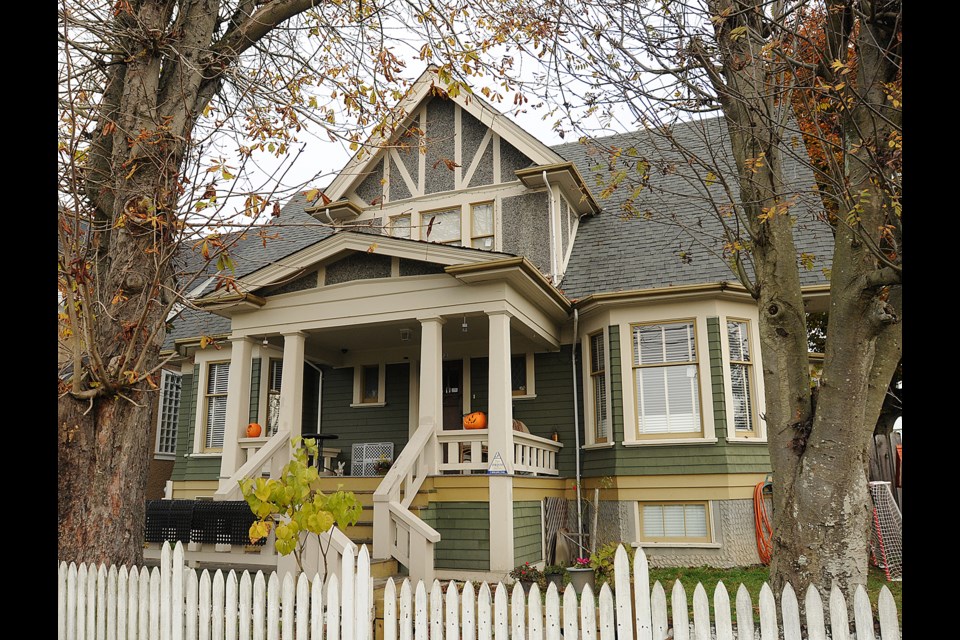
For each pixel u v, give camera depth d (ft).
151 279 23.39
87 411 21.02
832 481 19.33
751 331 40.37
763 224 22.11
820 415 19.88
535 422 43.52
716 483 37.40
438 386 34.53
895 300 21.20
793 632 12.96
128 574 18.66
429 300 35.24
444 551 32.78
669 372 39.73
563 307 40.57
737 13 20.56
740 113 22.99
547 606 14.26
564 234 46.21
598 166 28.25
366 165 50.16
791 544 19.77
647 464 38.75
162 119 23.98
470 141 48.42
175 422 67.41
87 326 20.42
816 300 38.78
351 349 48.57
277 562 28.48
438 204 48.32
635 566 13.94
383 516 29.07
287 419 36.42
